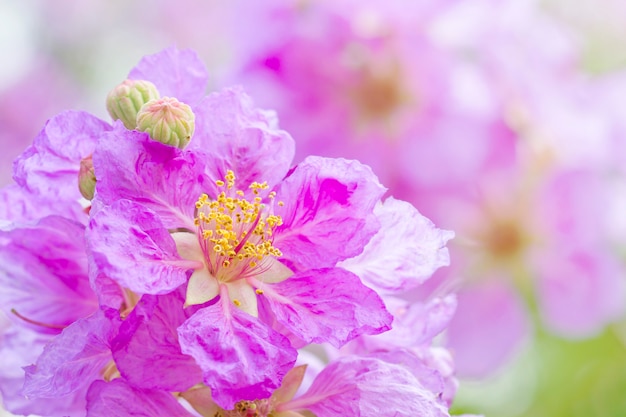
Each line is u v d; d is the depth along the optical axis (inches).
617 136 21.1
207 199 15.1
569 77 21.6
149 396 14.6
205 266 15.0
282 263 15.1
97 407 14.4
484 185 21.4
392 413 14.7
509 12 21.4
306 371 15.6
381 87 21.6
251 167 15.4
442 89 21.3
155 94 15.5
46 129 15.2
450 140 21.2
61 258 15.5
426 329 15.4
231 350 14.3
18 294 15.5
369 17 21.7
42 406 15.6
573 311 21.6
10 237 15.5
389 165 21.6
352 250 14.9
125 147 14.7
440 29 21.7
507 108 21.2
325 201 15.0
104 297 14.7
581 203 21.2
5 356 15.8
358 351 15.5
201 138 15.3
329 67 21.7
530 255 21.6
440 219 21.4
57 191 15.4
